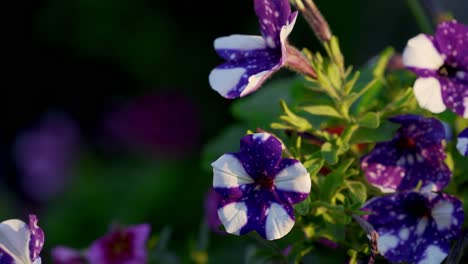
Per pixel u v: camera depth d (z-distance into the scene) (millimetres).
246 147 1111
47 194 3545
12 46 4660
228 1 4211
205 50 4238
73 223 2998
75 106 4711
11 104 4750
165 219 2979
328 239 1187
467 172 1207
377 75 1249
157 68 4191
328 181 1153
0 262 1126
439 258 1130
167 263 1382
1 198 4055
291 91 1299
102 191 3102
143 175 3191
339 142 1163
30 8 4594
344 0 3932
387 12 3881
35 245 1125
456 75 1134
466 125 1213
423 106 1126
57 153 3535
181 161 3307
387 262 1167
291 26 1127
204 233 1389
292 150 1151
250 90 1124
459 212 1133
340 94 1175
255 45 1172
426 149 1166
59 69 4676
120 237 1352
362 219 1124
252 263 1210
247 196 1107
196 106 3525
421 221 1141
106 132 3578
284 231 1096
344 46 3938
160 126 3484
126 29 4172
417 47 1133
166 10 4203
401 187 1167
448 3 2348
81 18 4168
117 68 4574
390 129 1164
